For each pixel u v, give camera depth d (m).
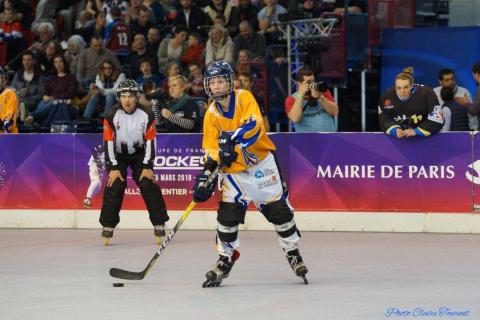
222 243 14.12
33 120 28.59
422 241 18.69
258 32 29.30
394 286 13.95
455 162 19.67
